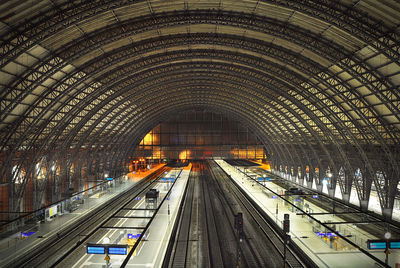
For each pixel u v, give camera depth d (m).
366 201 32.97
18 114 26.48
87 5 19.47
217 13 23.67
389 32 19.31
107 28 24.33
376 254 20.25
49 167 34.28
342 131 33.78
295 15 22.48
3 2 15.92
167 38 28.47
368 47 21.66
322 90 31.22
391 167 28.55
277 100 38.69
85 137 38.56
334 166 38.78
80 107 33.62
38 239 24.61
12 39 19.34
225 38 28.67
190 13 23.62
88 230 28.00
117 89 39.50
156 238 24.42
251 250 22.47
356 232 25.55
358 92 26.80
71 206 34.81
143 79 36.59
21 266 20.39
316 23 22.50
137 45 28.56
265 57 32.44
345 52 24.20
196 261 20.50
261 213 33.66
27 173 29.73
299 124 48.75
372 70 23.12
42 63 23.34
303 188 45.47
